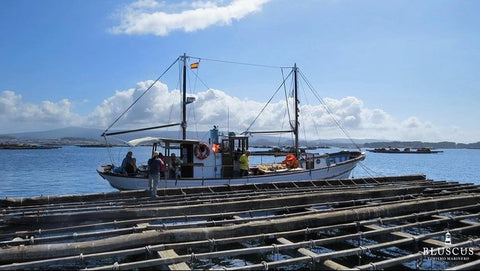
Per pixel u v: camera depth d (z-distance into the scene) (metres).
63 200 16.91
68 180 43.78
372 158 117.00
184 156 22.95
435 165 81.25
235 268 8.17
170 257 8.63
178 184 21.95
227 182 22.88
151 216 13.77
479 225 12.16
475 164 85.12
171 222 13.96
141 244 9.95
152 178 17.52
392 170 66.62
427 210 15.37
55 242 11.38
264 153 29.62
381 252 11.37
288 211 15.35
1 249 9.10
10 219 12.55
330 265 8.54
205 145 22.98
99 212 13.29
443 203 15.88
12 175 49.47
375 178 25.03
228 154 23.64
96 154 121.06
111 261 10.66
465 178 51.25
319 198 16.69
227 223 12.31
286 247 9.59
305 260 8.67
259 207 15.42
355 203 17.14
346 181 23.75
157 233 10.17
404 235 10.78
